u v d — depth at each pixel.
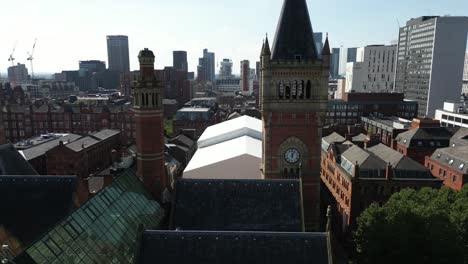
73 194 47.09
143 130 51.59
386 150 95.69
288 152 56.84
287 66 53.88
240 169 70.75
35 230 44.50
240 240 33.34
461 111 183.62
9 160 68.75
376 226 54.72
